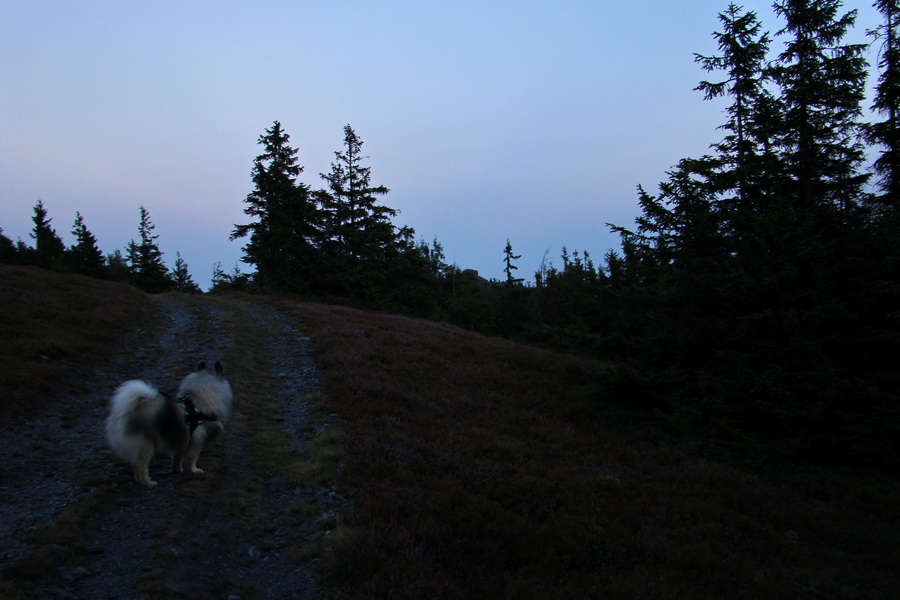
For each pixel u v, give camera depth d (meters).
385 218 43.53
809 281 11.70
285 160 40.78
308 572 5.62
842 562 7.36
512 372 18.06
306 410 11.87
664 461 11.23
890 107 14.27
